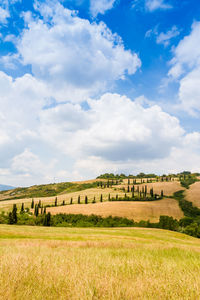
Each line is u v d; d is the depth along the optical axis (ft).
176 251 31.65
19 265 13.88
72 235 110.22
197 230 262.67
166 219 305.32
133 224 328.29
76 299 8.93
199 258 23.65
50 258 18.31
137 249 32.09
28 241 57.88
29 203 539.29
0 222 276.82
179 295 9.83
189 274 13.60
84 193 650.02
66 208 422.00
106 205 424.87
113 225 322.14
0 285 9.62
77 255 21.53
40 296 9.00
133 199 508.53
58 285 10.55
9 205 517.14
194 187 611.88
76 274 12.64
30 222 287.48
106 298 9.08
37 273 12.48
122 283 11.12
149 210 401.70
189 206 442.91
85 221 346.13
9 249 26.53
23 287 9.85
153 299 9.25
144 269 15.35
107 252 26.55
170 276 13.19
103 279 11.66
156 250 31.73
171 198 530.27
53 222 303.48
